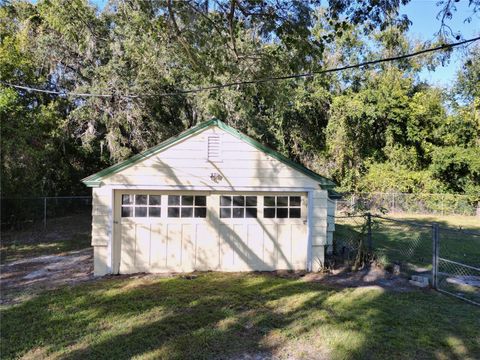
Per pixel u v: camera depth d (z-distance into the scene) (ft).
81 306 20.30
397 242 40.50
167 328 17.29
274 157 28.14
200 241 28.22
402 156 79.05
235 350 15.24
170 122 63.62
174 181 27.35
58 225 53.01
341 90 82.48
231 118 61.98
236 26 28.96
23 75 46.65
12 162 42.39
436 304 20.76
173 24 29.17
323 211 28.68
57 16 48.34
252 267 28.58
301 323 17.98
